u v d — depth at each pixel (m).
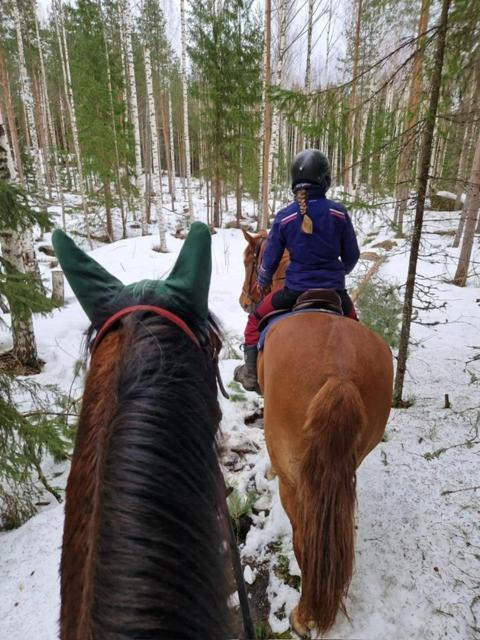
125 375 0.76
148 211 22.20
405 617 2.36
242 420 4.52
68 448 3.87
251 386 3.36
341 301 2.72
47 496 3.89
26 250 6.72
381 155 4.13
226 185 21.12
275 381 2.23
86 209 18.45
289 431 2.15
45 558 3.00
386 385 2.23
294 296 2.68
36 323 8.09
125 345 0.82
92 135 17.56
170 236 17.14
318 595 1.82
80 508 0.71
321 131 4.13
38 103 26.61
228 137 18.08
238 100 17.33
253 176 18.11
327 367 2.05
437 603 2.42
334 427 1.82
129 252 14.30
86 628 0.55
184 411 0.76
